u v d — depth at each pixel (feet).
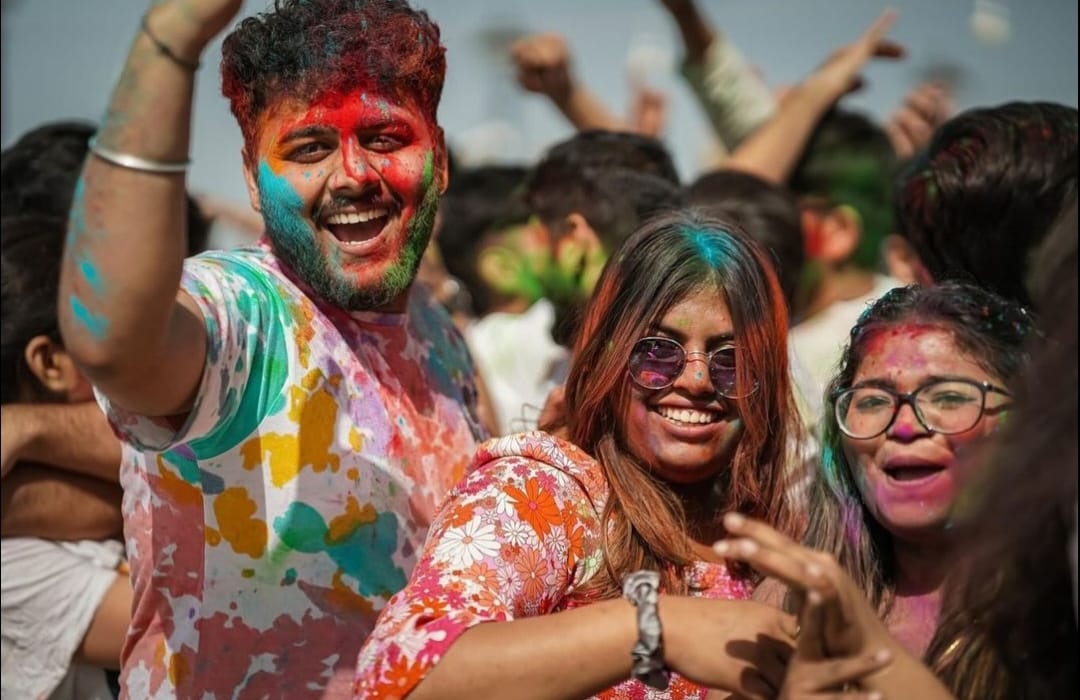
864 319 8.10
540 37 17.69
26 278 11.19
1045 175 9.81
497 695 6.98
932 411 7.65
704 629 6.89
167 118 7.00
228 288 8.59
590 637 6.97
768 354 8.69
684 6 17.93
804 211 15.96
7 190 11.76
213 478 8.71
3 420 10.73
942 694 6.88
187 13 6.95
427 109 9.33
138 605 9.11
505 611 7.52
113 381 7.31
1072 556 6.63
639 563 8.34
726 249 8.69
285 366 8.82
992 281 10.04
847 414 7.88
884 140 16.49
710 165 21.31
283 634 8.90
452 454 9.86
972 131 10.14
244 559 8.79
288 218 9.02
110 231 6.99
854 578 8.03
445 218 17.12
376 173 9.03
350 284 9.09
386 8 9.22
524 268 16.20
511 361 15.67
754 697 6.79
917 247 10.55
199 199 16.40
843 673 6.55
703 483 9.00
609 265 8.87
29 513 10.85
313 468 8.87
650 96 19.65
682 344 8.59
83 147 12.05
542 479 8.17
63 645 10.89
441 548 7.80
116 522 11.17
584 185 13.30
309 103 8.93
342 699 8.95
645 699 8.21
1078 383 6.67
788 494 8.89
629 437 8.66
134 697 9.07
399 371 9.64
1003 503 6.78
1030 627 6.97
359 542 9.05
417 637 7.14
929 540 7.81
